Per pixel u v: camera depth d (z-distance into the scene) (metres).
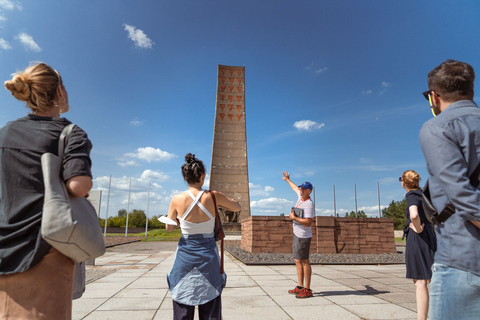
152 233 38.56
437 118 1.79
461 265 1.62
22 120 1.80
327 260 10.51
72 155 1.70
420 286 3.62
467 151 1.64
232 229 34.47
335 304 4.86
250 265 9.43
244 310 4.53
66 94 2.08
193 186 2.83
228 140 41.06
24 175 1.65
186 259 2.62
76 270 2.06
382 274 7.88
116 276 7.50
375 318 4.16
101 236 1.74
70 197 1.68
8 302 1.53
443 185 1.64
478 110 1.76
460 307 1.62
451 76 1.87
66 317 1.64
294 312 4.43
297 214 5.35
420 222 3.70
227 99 42.56
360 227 13.13
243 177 39.91
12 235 1.55
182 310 2.57
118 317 4.17
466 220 1.58
